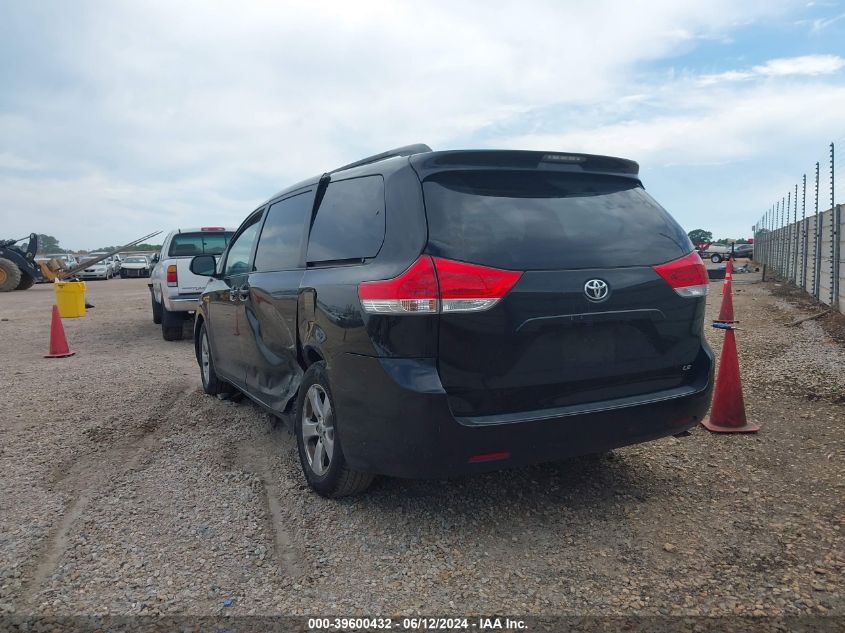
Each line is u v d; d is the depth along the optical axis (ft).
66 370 26.48
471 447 9.93
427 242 10.02
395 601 9.18
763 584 9.29
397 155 12.69
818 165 43.27
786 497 12.04
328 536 11.10
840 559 9.84
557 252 10.53
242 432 17.08
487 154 10.84
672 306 11.35
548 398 10.50
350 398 10.78
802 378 20.72
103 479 13.93
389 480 13.24
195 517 11.98
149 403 20.33
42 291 89.40
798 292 52.54
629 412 10.87
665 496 12.26
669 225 11.93
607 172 11.93
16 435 17.11
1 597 9.44
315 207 13.93
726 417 15.78
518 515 11.64
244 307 16.44
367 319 10.34
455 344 9.88
